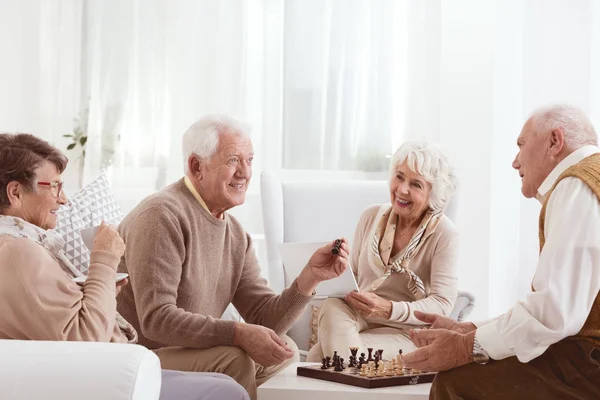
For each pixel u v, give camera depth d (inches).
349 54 179.3
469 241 176.6
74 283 78.5
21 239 75.4
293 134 180.7
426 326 114.0
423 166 115.9
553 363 81.8
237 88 181.3
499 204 175.3
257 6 182.1
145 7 180.9
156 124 181.3
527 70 171.3
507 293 174.7
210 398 82.0
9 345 62.2
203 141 99.3
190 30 181.0
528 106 171.5
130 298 99.3
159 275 94.0
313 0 179.0
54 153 81.4
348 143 180.1
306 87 179.9
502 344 81.7
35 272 74.0
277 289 134.1
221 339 93.3
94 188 124.8
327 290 111.0
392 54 179.3
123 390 58.8
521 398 82.1
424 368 85.7
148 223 95.2
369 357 98.6
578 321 78.9
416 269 119.2
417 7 177.8
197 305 100.0
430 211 118.5
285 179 182.1
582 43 168.1
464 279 177.0
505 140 174.9
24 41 181.3
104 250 80.5
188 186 101.1
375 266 119.3
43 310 73.2
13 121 180.2
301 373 97.5
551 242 80.2
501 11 173.9
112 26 181.0
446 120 178.4
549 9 169.6
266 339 92.6
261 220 184.1
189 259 97.8
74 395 58.6
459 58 177.3
